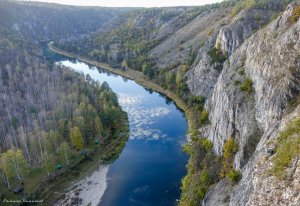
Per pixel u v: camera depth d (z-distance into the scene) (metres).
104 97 138.62
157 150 104.75
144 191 83.44
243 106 73.94
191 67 161.62
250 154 63.47
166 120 129.88
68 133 106.31
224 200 60.72
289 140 46.06
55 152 99.19
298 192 38.72
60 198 81.88
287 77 61.38
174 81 165.25
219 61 132.12
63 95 134.75
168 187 84.62
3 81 152.25
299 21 68.62
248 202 43.50
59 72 173.75
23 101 132.38
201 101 130.12
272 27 80.94
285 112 57.69
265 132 58.31
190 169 86.88
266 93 66.25
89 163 97.50
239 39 129.12
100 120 112.94
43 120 114.88
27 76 161.25
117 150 105.06
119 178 89.69
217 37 143.25
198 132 106.50
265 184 43.00
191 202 71.69
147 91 172.88
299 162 41.41
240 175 63.41
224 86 88.62
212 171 76.06
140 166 95.44
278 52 69.19
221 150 79.88
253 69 78.94
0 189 81.94
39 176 88.69
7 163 83.19
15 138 100.62
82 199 81.12
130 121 130.75
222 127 81.06
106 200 80.62
